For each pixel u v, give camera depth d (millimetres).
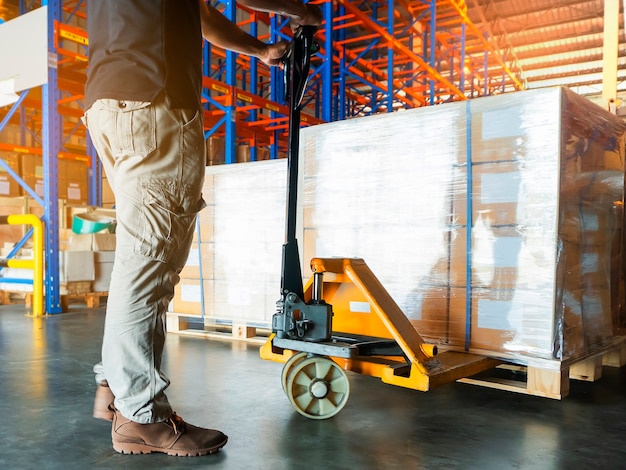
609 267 3266
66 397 2629
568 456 1920
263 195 4074
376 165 3152
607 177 3191
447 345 2873
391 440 2068
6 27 5957
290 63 2391
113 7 1751
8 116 6004
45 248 5758
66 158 9383
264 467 1801
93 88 1785
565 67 19312
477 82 17656
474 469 1799
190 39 1857
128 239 1774
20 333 4523
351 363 2492
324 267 2439
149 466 1801
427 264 2945
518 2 14977
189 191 1851
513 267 2668
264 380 2951
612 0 5625
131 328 1798
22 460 1849
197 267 4410
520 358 2635
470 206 2805
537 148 2594
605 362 3455
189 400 2570
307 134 3471
